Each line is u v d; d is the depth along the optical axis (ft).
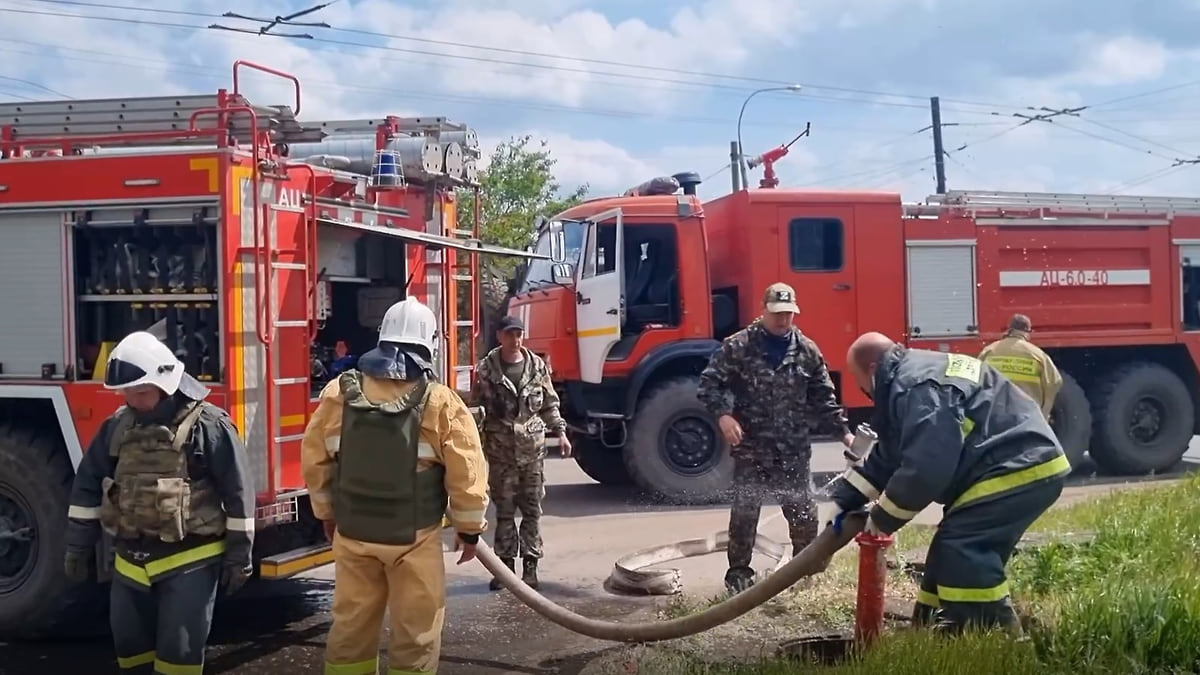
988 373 14.51
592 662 16.70
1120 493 28.71
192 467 13.78
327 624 20.10
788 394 19.85
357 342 22.95
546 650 17.84
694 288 33.06
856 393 34.78
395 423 13.71
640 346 32.60
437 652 14.08
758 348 19.97
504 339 21.76
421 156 22.79
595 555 25.68
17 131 21.26
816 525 20.20
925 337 35.65
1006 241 36.65
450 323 23.95
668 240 33.09
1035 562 18.60
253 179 18.29
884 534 14.24
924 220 35.68
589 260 32.63
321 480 14.33
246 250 18.11
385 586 14.21
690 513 30.99
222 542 14.02
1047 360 29.22
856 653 14.16
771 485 19.90
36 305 18.97
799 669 13.78
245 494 13.98
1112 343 37.83
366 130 24.03
